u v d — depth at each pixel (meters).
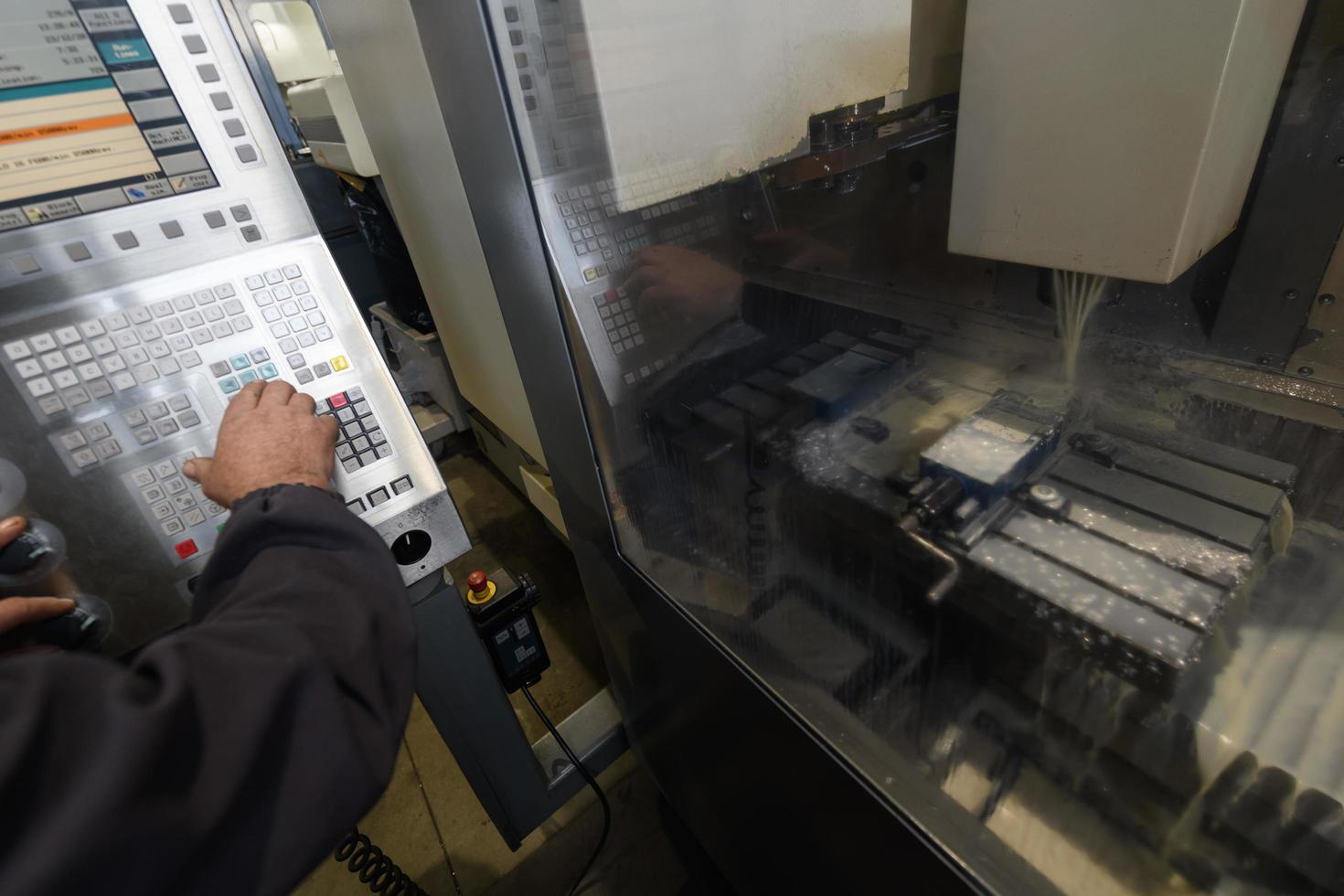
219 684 0.38
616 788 1.30
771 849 0.87
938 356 0.87
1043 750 0.57
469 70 0.61
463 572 1.84
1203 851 0.48
